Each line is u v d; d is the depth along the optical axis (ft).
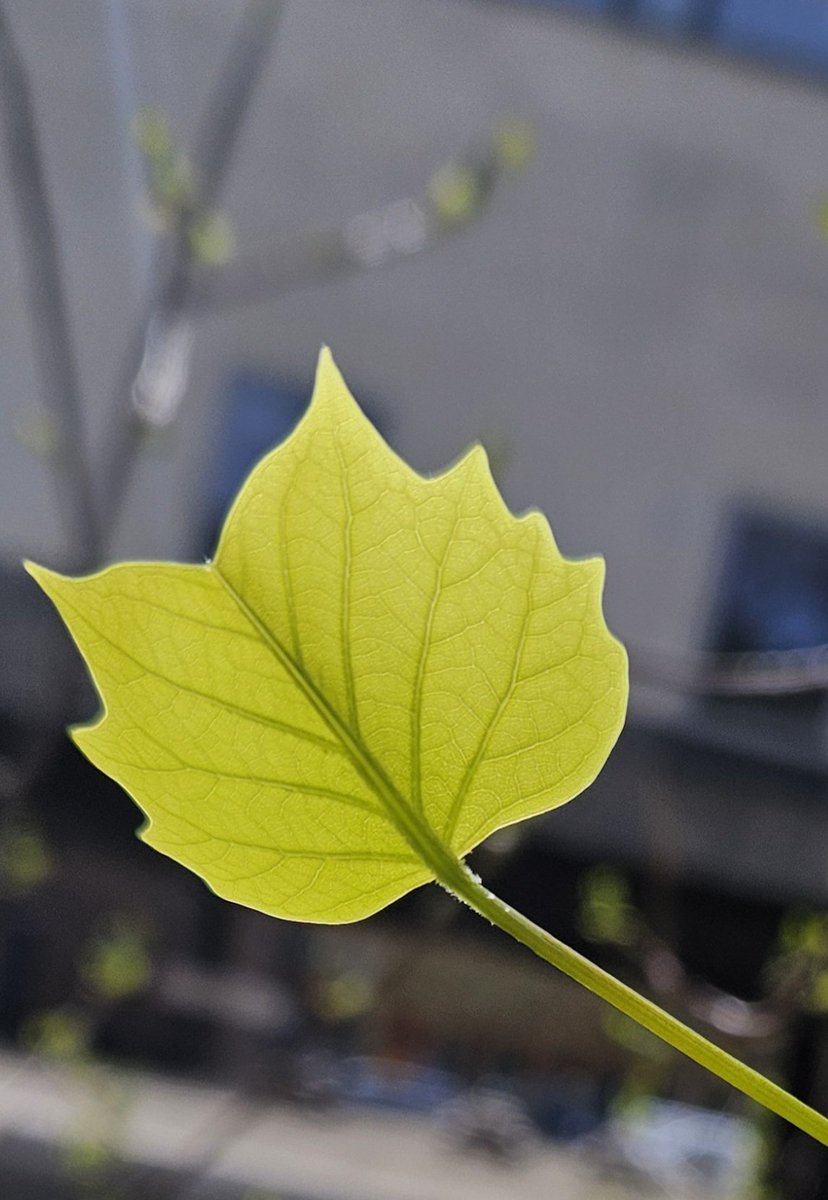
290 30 13.42
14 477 13.12
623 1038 9.68
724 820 15.88
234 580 1.37
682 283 15.72
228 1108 14.52
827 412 16.06
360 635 1.38
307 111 13.75
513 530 1.37
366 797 1.38
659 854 12.79
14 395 12.55
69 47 9.53
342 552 1.37
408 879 1.39
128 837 15.14
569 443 16.34
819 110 14.89
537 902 15.42
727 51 14.69
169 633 1.36
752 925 15.93
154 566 1.36
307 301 15.12
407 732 1.39
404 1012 18.21
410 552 1.37
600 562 1.37
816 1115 1.34
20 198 7.41
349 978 12.15
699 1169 12.60
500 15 13.93
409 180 14.23
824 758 16.07
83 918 15.81
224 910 16.15
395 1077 17.92
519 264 15.60
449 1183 16.79
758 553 16.65
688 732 15.97
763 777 16.05
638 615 16.83
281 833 1.39
